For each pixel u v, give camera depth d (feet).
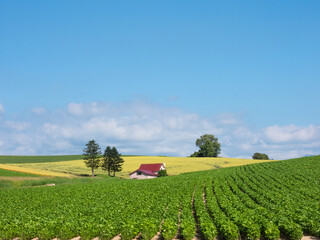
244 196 123.13
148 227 67.97
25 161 464.65
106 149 364.58
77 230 69.15
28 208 110.32
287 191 133.08
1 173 254.68
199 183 182.19
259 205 105.40
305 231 70.90
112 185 185.68
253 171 244.01
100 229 68.39
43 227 72.13
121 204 105.19
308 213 82.38
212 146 581.12
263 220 71.36
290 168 236.43
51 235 69.10
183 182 186.80
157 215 86.43
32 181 217.77
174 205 100.78
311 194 123.03
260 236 69.00
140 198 121.70
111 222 73.51
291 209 88.07
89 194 143.54
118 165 361.10
